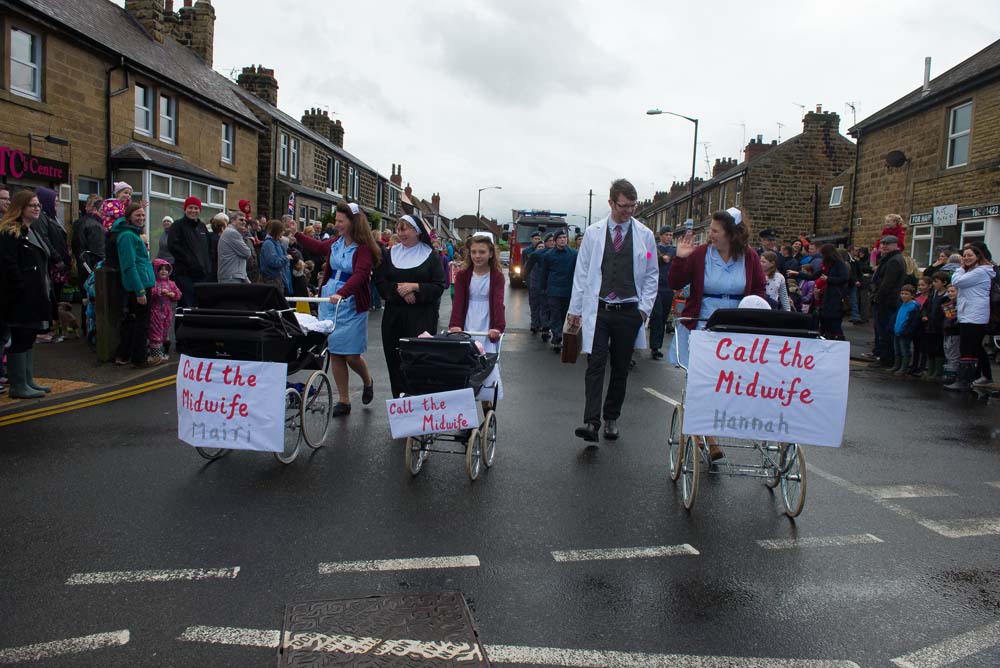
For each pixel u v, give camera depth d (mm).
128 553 3896
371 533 4270
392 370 6773
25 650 2967
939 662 3064
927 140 19438
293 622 3230
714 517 4703
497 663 2963
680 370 10836
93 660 2910
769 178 31578
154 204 17875
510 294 29062
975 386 9922
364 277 6723
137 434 6211
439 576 3732
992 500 5156
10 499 4625
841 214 28250
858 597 3637
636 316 6207
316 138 30891
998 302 9320
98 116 16484
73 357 9625
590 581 3730
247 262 11961
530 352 12258
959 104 18203
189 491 4891
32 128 14461
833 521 4680
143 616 3262
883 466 5984
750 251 5508
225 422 5203
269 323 5203
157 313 9430
